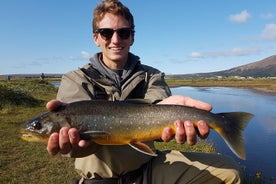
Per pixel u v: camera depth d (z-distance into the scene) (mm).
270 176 1704
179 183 834
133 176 828
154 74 874
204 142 2305
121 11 858
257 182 1462
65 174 1523
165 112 689
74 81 793
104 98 804
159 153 881
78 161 826
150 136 700
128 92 816
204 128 672
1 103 3842
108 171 797
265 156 2148
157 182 836
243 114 703
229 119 702
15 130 2520
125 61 867
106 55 859
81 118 684
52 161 1727
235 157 2082
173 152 879
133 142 706
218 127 692
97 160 790
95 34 908
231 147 688
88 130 685
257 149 2357
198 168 832
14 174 1512
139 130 695
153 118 691
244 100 6746
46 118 688
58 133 652
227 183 835
